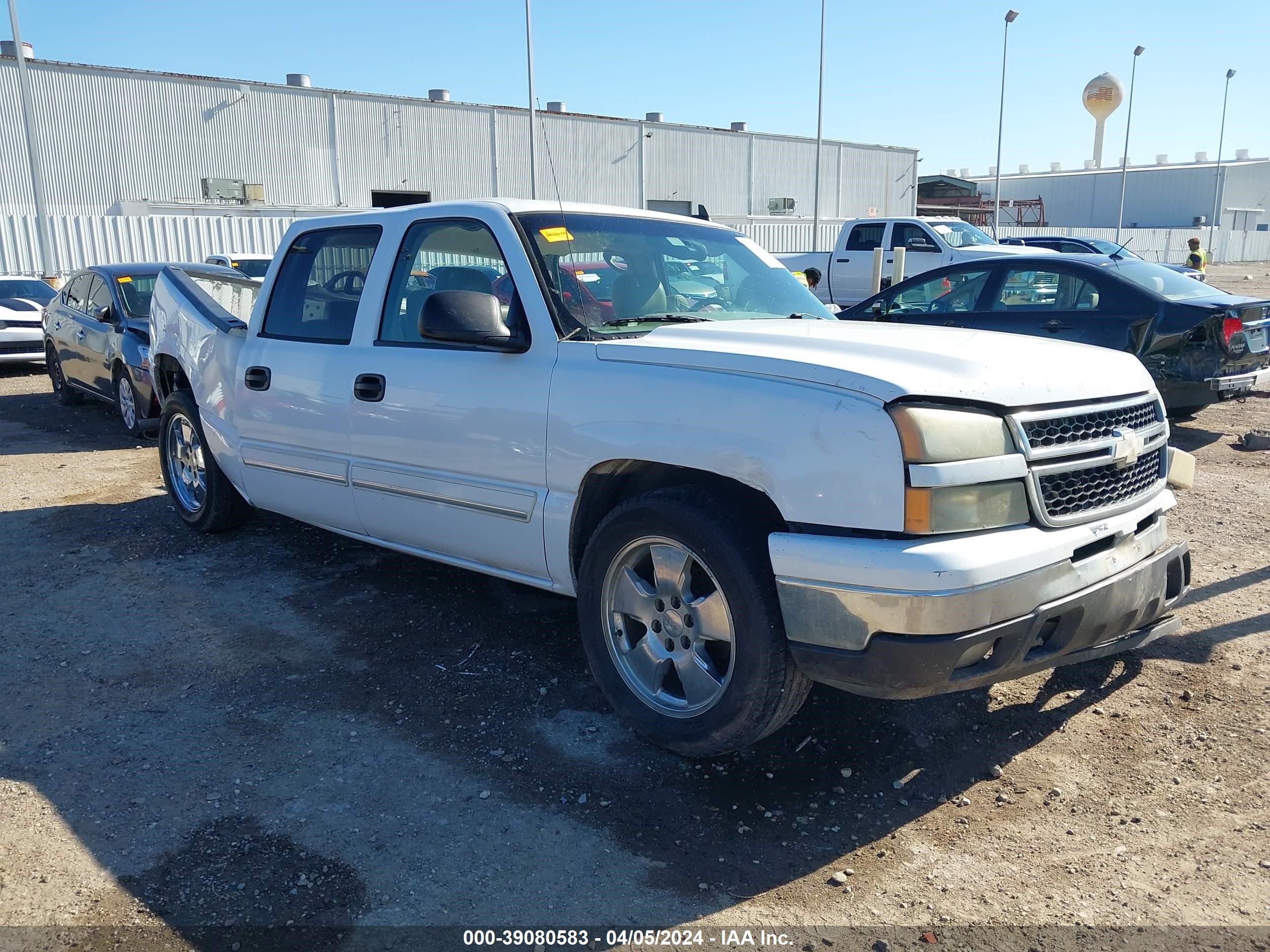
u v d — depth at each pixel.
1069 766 3.34
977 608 2.71
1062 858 2.86
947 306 9.30
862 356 3.11
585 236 4.02
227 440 5.29
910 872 2.81
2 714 3.75
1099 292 8.35
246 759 3.41
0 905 2.65
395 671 4.10
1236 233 58.38
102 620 4.68
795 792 3.21
